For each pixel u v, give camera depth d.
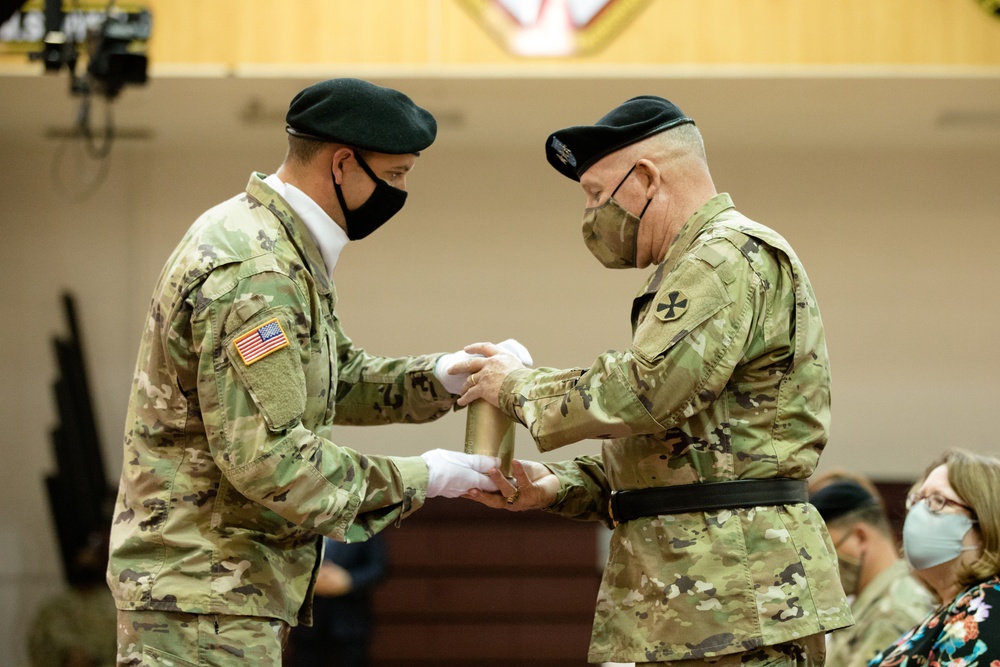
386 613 21.03
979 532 7.04
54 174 21.70
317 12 17.42
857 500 9.39
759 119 20.11
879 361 21.33
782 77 17.52
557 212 21.83
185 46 17.34
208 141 21.61
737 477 6.14
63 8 15.73
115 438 21.48
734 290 6.02
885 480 21.06
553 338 21.62
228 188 21.72
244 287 6.01
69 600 18.17
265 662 6.11
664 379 5.89
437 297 21.67
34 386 21.48
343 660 18.00
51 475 20.80
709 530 6.08
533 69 17.38
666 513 6.20
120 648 6.13
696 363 5.89
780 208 21.50
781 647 6.07
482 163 21.88
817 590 6.04
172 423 6.16
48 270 21.62
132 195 21.73
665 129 6.55
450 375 7.28
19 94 19.28
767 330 6.13
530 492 6.96
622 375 5.97
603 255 6.79
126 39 15.51
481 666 20.86
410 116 6.55
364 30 17.39
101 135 21.25
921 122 20.22
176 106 19.58
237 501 6.16
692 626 5.99
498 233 21.80
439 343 21.61
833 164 21.53
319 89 6.50
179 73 17.38
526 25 17.39
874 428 21.25
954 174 21.45
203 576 6.04
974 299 21.30
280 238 6.32
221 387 5.93
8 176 21.67
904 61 17.23
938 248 21.42
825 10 17.36
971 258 21.38
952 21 17.25
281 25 17.38
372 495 6.21
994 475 7.00
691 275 6.05
